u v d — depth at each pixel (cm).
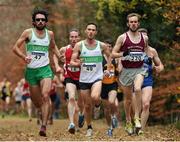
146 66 2497
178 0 3272
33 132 2948
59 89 6294
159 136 2600
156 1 3625
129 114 2630
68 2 5419
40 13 2430
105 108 2681
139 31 2605
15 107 7500
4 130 3212
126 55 2469
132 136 2494
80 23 5056
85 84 2447
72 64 2475
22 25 5812
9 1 4316
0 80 8569
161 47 3775
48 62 2445
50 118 4081
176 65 3544
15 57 7694
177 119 3700
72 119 2558
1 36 6306
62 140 2244
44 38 2438
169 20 3406
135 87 2441
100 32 4338
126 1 3772
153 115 3922
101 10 4125
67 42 5447
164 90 3544
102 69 2473
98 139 2355
